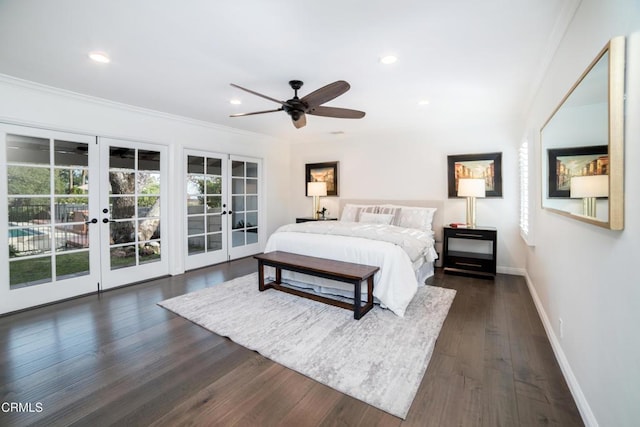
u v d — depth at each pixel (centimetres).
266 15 182
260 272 352
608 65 120
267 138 591
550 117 217
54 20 186
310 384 187
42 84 300
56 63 250
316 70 263
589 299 151
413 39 211
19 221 303
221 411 164
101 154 358
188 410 165
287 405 168
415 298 336
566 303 191
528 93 321
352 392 179
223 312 296
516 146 433
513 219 436
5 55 235
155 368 204
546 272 254
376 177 548
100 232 360
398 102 357
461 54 233
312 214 633
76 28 196
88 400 173
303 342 237
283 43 216
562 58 203
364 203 554
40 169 315
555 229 220
